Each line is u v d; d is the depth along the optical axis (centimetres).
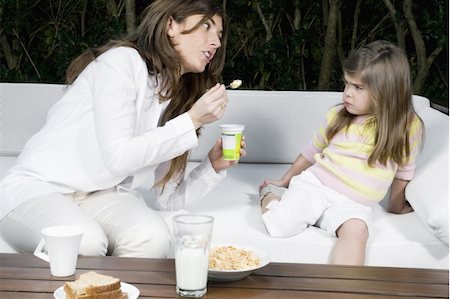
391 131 232
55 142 215
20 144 319
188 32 217
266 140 313
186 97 234
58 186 214
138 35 223
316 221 231
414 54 536
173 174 238
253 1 521
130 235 206
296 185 237
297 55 523
